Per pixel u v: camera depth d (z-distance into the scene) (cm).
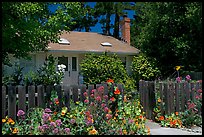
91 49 1883
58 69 1199
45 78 822
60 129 492
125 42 2292
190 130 632
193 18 1762
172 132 605
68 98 577
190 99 730
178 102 721
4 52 884
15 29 797
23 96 543
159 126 671
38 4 837
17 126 504
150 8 2103
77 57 1870
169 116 693
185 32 1902
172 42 1867
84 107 564
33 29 820
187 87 734
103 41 2128
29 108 543
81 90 590
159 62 1955
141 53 2009
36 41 904
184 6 1883
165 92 712
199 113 697
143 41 2070
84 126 519
